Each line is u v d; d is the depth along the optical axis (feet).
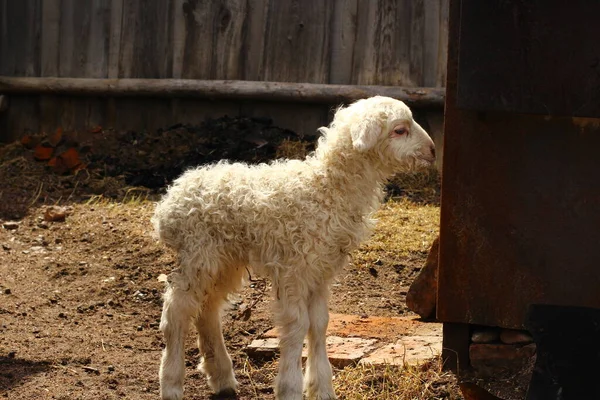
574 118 16.78
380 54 35.81
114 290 24.72
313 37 36.45
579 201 16.96
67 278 25.62
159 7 38.06
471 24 16.12
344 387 17.65
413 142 16.37
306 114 36.81
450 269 17.89
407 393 17.24
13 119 40.29
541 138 17.02
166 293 16.87
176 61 38.09
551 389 14.28
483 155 17.37
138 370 19.45
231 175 16.65
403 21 35.42
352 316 21.90
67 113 39.50
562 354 14.40
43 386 18.22
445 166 17.57
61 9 39.22
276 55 36.96
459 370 18.25
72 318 22.85
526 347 17.84
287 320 16.19
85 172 35.29
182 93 37.40
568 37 15.79
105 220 29.89
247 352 19.94
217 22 37.52
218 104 37.78
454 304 17.97
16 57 39.93
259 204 16.05
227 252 16.70
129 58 38.60
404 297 23.93
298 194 16.16
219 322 18.01
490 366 18.06
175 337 16.72
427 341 19.80
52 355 20.03
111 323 22.66
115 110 38.96
